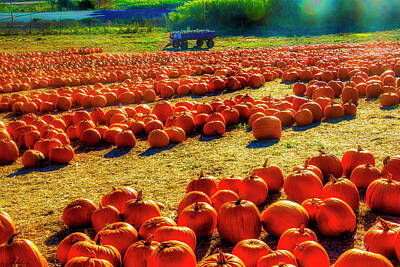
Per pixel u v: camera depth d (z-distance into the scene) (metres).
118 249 5.00
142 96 16.89
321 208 5.45
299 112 11.34
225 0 50.12
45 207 7.17
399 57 22.14
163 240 4.91
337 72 18.80
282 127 11.49
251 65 24.23
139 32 50.06
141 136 11.81
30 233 6.18
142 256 4.59
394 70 18.91
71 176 8.83
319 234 5.54
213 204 6.12
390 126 10.22
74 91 17.25
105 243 4.98
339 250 5.11
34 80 21.06
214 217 5.64
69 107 15.98
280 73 21.22
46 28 53.38
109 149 10.77
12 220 6.28
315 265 4.39
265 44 37.81
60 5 82.94
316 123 11.45
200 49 36.56
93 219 5.86
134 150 10.49
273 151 9.26
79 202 6.33
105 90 17.30
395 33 39.69
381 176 6.85
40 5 87.50
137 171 8.80
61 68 25.98
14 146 10.28
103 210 5.82
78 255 4.61
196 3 51.62
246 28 49.41
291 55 26.98
